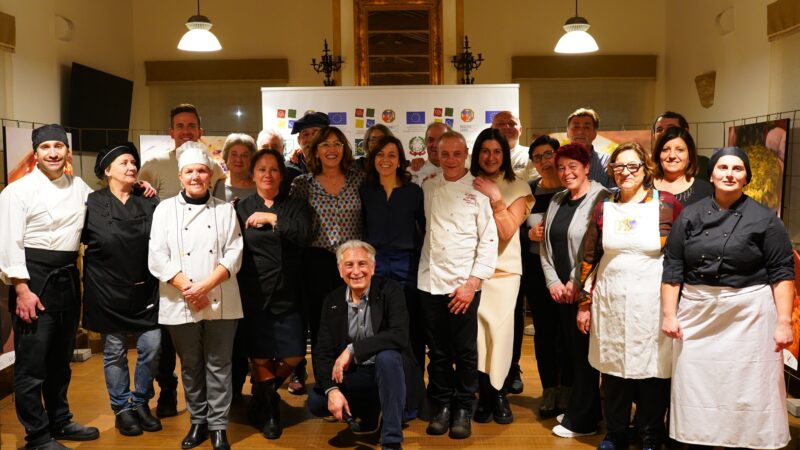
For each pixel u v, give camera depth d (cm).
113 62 745
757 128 500
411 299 339
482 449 321
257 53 794
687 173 317
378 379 307
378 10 771
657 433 303
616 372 298
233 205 343
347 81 774
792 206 502
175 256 312
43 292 311
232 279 321
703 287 273
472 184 332
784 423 272
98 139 691
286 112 568
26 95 580
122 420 342
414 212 336
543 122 801
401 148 339
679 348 280
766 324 267
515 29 790
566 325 333
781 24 515
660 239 288
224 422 321
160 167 414
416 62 773
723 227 269
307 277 346
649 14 787
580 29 608
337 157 340
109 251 325
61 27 641
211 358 318
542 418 361
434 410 351
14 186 311
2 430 353
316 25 788
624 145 300
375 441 335
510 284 345
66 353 330
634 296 292
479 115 564
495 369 341
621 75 784
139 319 334
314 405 324
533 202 348
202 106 805
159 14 792
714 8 651
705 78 664
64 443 332
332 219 341
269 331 332
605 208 301
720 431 272
